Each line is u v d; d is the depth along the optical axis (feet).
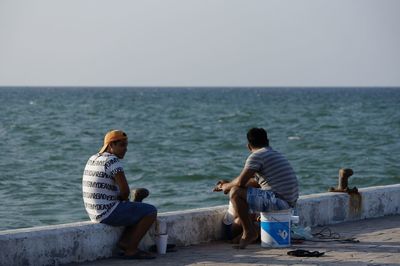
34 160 184.34
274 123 372.58
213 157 199.21
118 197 50.57
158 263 48.65
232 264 48.06
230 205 56.75
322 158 197.98
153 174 157.28
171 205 115.65
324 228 61.57
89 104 654.94
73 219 101.50
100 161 50.37
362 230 60.70
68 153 204.54
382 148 229.45
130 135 284.61
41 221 100.01
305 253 50.49
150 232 52.65
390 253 51.13
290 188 53.88
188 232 55.06
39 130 301.22
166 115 455.22
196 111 517.55
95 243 49.70
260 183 54.60
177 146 233.96
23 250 46.01
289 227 53.98
